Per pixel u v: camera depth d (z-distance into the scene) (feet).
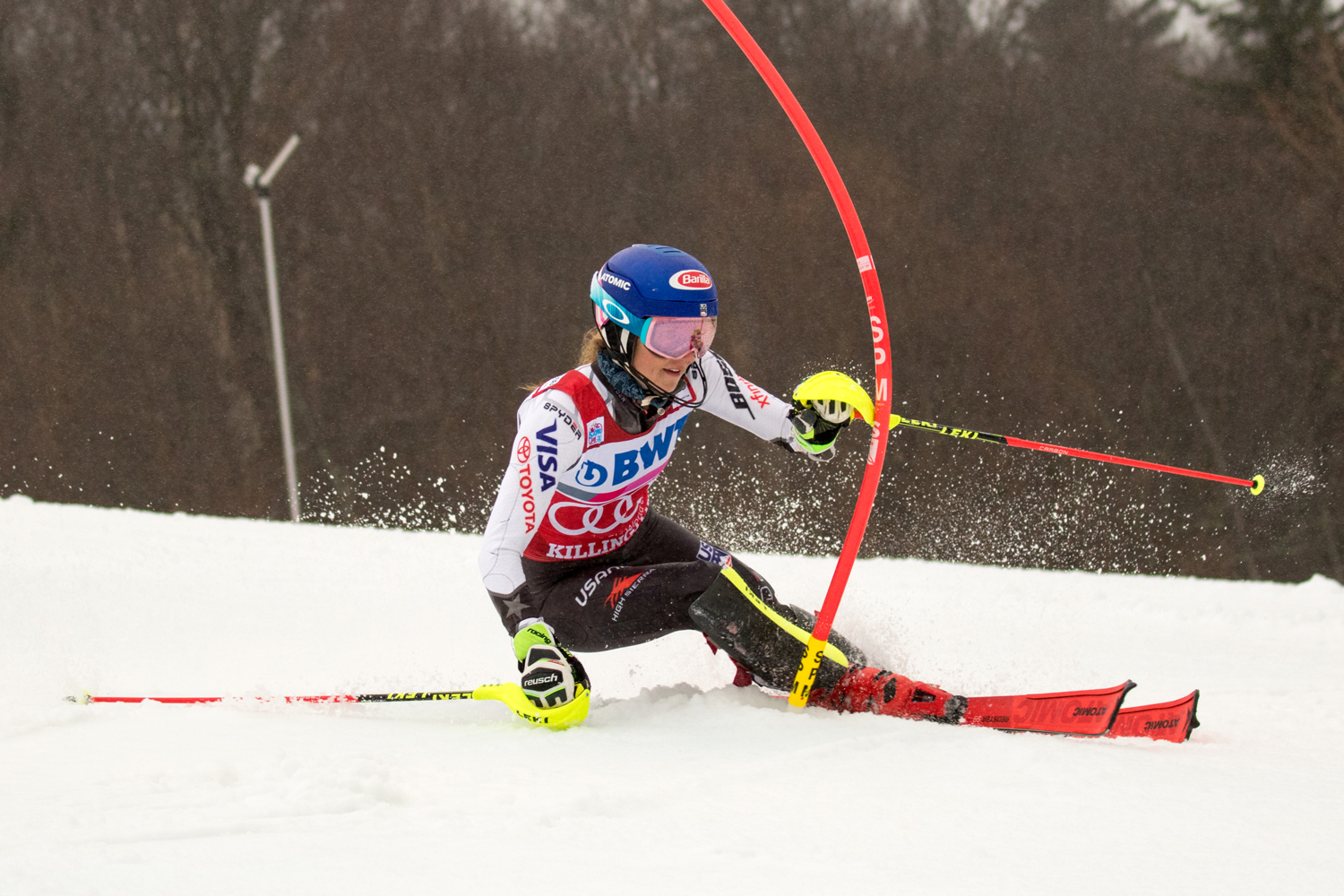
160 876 17.40
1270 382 266.77
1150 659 48.65
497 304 323.78
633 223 321.32
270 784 22.71
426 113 324.80
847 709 30.12
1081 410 284.82
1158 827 20.56
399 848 18.99
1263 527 248.93
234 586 69.82
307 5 323.57
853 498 233.14
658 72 321.11
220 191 323.57
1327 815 21.35
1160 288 280.72
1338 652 51.62
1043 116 293.84
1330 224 263.70
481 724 30.45
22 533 93.50
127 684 38.40
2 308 322.96
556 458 30.58
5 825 19.83
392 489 319.27
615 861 18.53
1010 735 27.45
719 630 30.09
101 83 322.75
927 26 306.76
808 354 304.71
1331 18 262.67
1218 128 275.59
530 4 326.44
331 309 322.34
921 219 300.40
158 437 322.75
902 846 19.44
